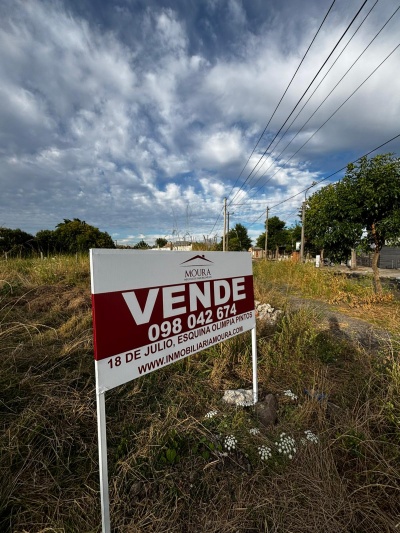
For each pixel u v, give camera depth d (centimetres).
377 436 178
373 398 208
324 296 625
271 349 296
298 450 169
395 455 161
